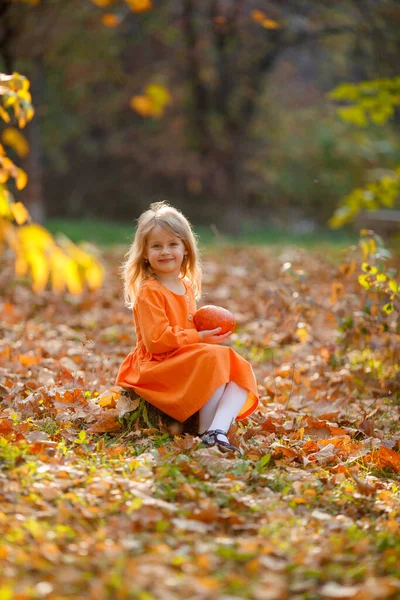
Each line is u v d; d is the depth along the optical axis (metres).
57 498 3.78
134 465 4.32
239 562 3.19
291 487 4.28
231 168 29.77
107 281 12.47
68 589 2.84
